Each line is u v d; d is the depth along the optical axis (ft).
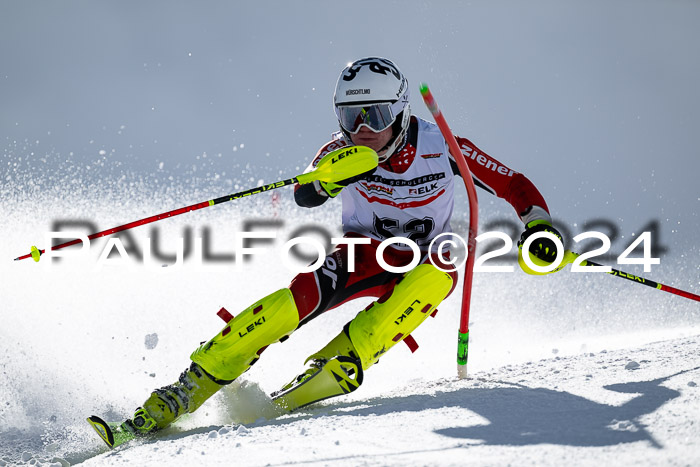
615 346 60.80
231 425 40.42
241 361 40.93
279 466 29.58
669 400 33.27
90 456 40.91
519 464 27.12
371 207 49.01
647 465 25.75
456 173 48.88
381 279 49.26
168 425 41.06
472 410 35.40
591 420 31.71
